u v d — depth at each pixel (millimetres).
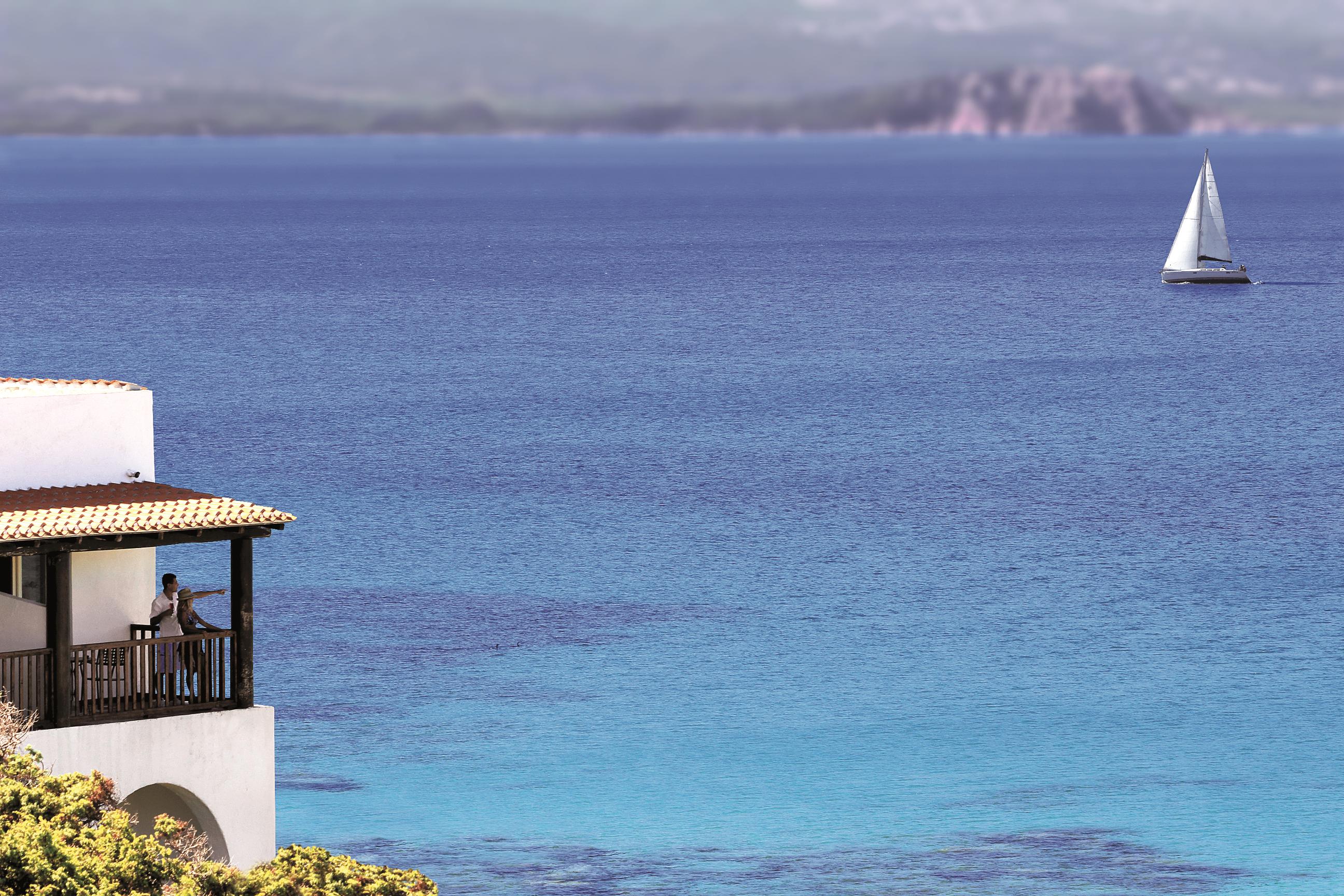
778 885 78562
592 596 147625
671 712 111312
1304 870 81562
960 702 115688
